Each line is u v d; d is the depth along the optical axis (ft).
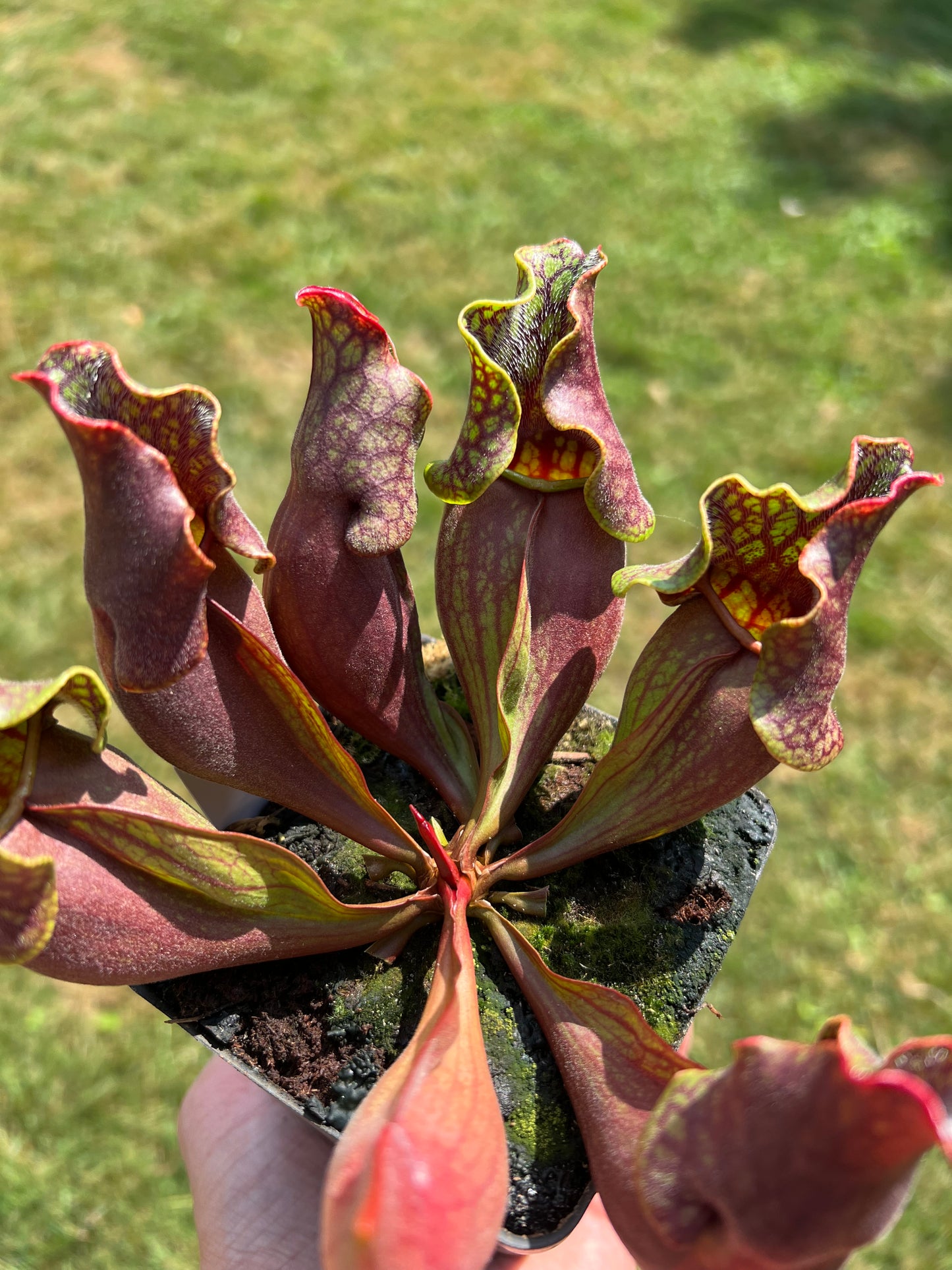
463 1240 0.54
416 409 0.72
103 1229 1.47
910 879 1.83
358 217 3.05
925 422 2.59
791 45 4.21
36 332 2.57
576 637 0.76
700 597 0.71
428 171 3.26
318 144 3.31
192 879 0.64
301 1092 0.69
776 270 3.03
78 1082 1.57
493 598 0.75
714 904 0.77
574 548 0.76
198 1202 0.95
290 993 0.72
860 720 2.02
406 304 2.76
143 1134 1.55
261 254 2.86
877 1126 0.51
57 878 0.61
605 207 3.22
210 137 3.26
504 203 3.18
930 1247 1.46
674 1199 0.56
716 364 2.69
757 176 3.41
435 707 0.79
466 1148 0.56
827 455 2.48
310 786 0.72
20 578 2.11
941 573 2.27
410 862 0.72
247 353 2.60
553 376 0.73
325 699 0.76
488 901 0.74
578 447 0.78
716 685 0.69
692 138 3.59
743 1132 0.54
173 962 0.65
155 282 2.75
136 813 0.62
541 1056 0.70
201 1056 1.62
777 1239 0.53
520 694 0.75
